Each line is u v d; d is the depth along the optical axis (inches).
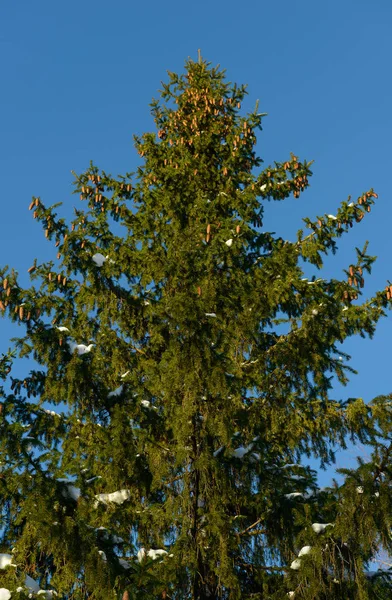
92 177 524.1
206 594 366.0
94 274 431.5
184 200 519.8
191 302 369.1
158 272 445.1
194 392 366.9
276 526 379.2
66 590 335.3
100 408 394.3
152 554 343.9
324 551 317.1
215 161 575.2
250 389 446.3
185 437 371.6
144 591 265.6
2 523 350.9
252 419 417.4
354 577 317.1
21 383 402.0
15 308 388.8
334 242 460.8
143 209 522.6
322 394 431.5
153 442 391.5
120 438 371.9
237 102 618.8
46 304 429.1
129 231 495.8
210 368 368.8
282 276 443.2
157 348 450.9
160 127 607.8
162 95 622.8
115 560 313.4
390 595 331.6
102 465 387.9
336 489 316.2
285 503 375.6
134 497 385.4
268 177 520.4
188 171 536.7
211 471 376.2
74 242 429.7
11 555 331.6
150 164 552.1
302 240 462.6
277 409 423.2
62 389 390.3
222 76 629.9
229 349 417.1
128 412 390.0
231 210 512.7
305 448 433.1
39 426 382.6
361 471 303.7
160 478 382.9
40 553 339.9
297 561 322.0
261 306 432.5
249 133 561.0
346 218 454.3
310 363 422.0
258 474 390.3
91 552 305.7
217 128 577.6
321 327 409.7
